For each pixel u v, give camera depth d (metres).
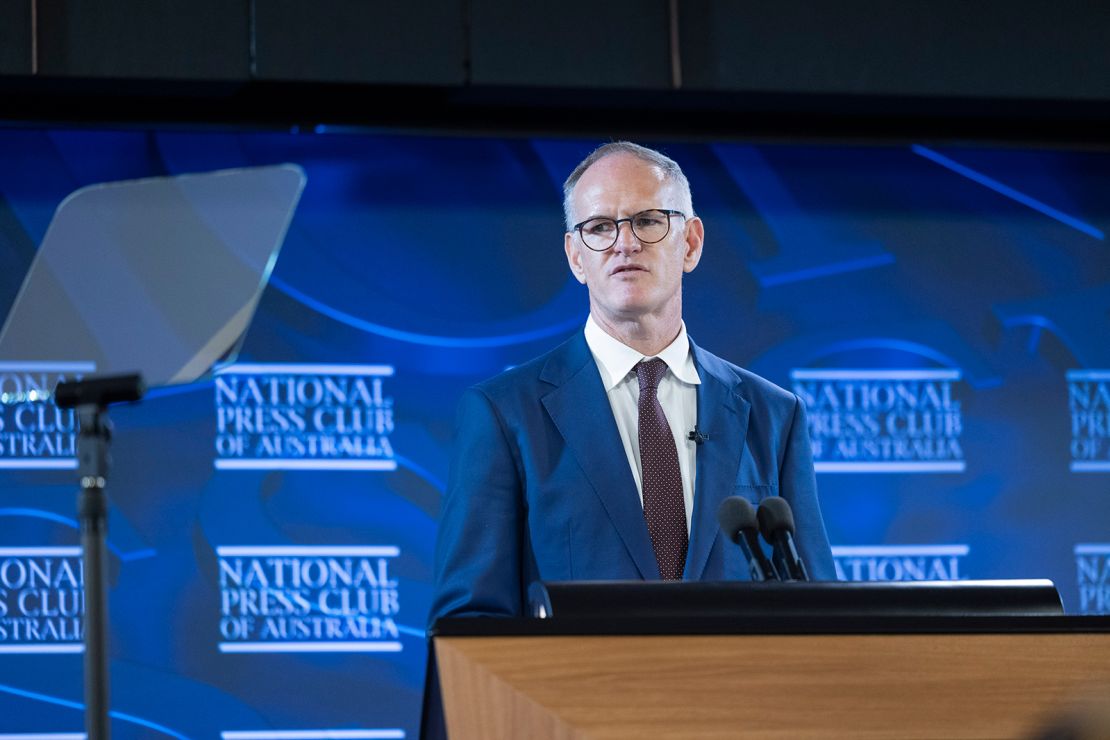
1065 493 6.49
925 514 6.40
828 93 6.36
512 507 3.39
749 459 3.50
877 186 6.61
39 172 6.11
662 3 6.34
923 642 2.11
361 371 6.16
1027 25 6.53
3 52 5.83
